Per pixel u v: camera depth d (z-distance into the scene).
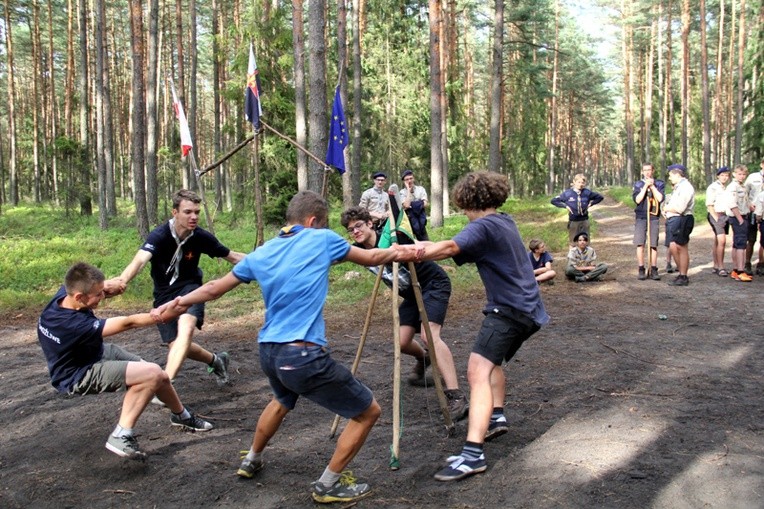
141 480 3.86
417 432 4.52
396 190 4.77
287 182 22.95
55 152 36.50
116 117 45.09
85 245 18.33
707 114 32.50
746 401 5.03
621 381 5.60
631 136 48.88
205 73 51.38
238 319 8.95
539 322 3.93
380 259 3.61
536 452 4.07
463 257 3.94
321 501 3.50
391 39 30.11
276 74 22.73
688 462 3.87
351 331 7.92
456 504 3.46
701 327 7.67
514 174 42.62
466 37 41.25
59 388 4.02
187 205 5.03
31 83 50.66
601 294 9.94
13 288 11.73
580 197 11.14
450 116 32.03
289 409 3.71
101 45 23.56
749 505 3.37
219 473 3.91
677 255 10.48
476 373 3.88
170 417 4.90
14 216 30.58
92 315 4.07
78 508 3.55
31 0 36.84
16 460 4.21
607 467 3.82
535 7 31.92
